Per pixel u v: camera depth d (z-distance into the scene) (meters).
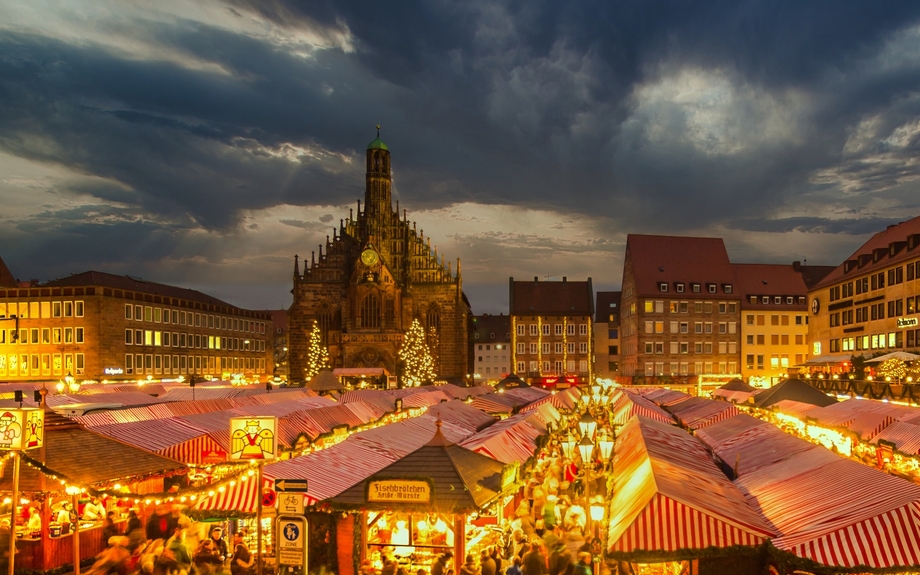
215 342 124.38
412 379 111.44
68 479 18.77
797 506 15.48
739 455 21.70
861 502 14.53
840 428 30.61
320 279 117.69
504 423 30.23
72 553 21.34
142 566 17.25
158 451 24.33
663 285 118.00
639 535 14.36
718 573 14.44
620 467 20.55
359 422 36.47
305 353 117.00
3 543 20.88
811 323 94.12
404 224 120.62
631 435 25.28
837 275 86.88
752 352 118.00
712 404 40.88
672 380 116.12
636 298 117.50
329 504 17.12
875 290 75.06
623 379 122.00
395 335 112.88
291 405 36.88
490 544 20.64
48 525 20.81
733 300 118.25
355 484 18.22
